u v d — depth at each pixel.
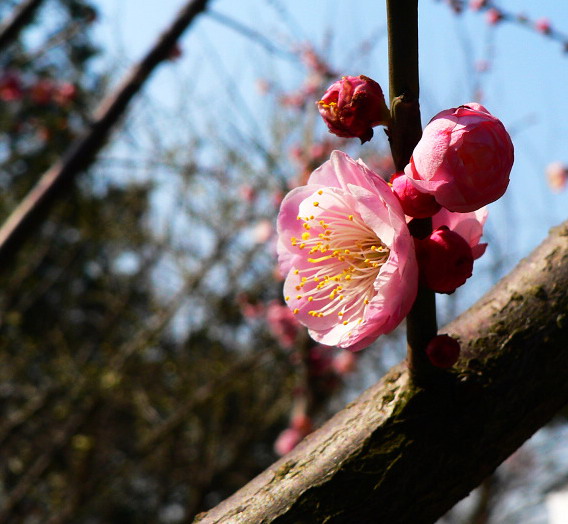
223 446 6.88
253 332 6.30
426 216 0.95
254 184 6.05
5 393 6.37
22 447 6.44
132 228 7.05
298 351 4.65
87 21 4.34
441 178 0.91
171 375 6.56
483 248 1.07
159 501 7.18
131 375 6.14
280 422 7.83
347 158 1.03
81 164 3.12
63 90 5.71
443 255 0.95
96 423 6.24
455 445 1.01
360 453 1.04
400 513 1.01
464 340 1.08
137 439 7.17
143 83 3.22
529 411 1.03
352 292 1.15
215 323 6.45
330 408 5.80
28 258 7.25
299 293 1.19
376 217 0.96
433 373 1.02
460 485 1.02
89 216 6.78
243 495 1.10
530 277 1.11
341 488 1.02
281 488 1.06
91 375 5.73
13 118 6.42
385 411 1.06
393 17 0.93
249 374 6.12
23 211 3.04
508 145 0.92
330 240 1.21
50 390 5.91
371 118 0.96
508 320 1.07
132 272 7.25
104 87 6.19
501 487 5.75
